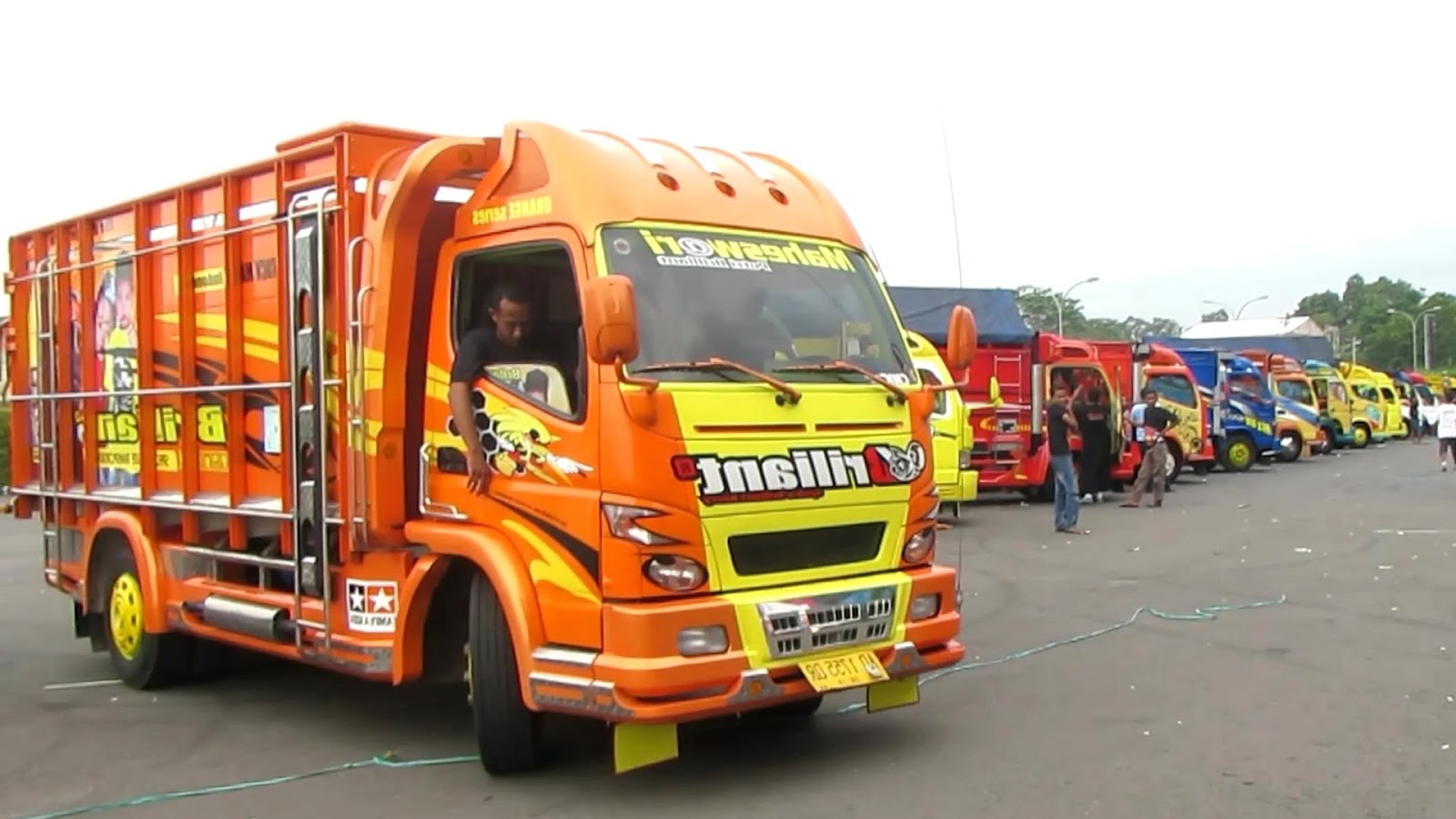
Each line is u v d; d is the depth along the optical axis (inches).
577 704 226.8
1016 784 244.8
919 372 278.4
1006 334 861.2
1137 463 937.5
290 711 325.7
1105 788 240.5
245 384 302.8
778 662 231.1
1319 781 241.9
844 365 254.1
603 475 225.6
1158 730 280.7
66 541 389.7
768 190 271.1
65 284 379.9
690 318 238.4
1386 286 5482.3
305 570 284.4
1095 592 474.6
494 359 253.3
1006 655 364.2
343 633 278.2
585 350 231.0
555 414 235.3
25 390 407.8
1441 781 240.2
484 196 258.7
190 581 334.3
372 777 262.2
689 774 256.8
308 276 279.9
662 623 220.5
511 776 257.1
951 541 655.1
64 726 313.7
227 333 308.3
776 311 251.0
